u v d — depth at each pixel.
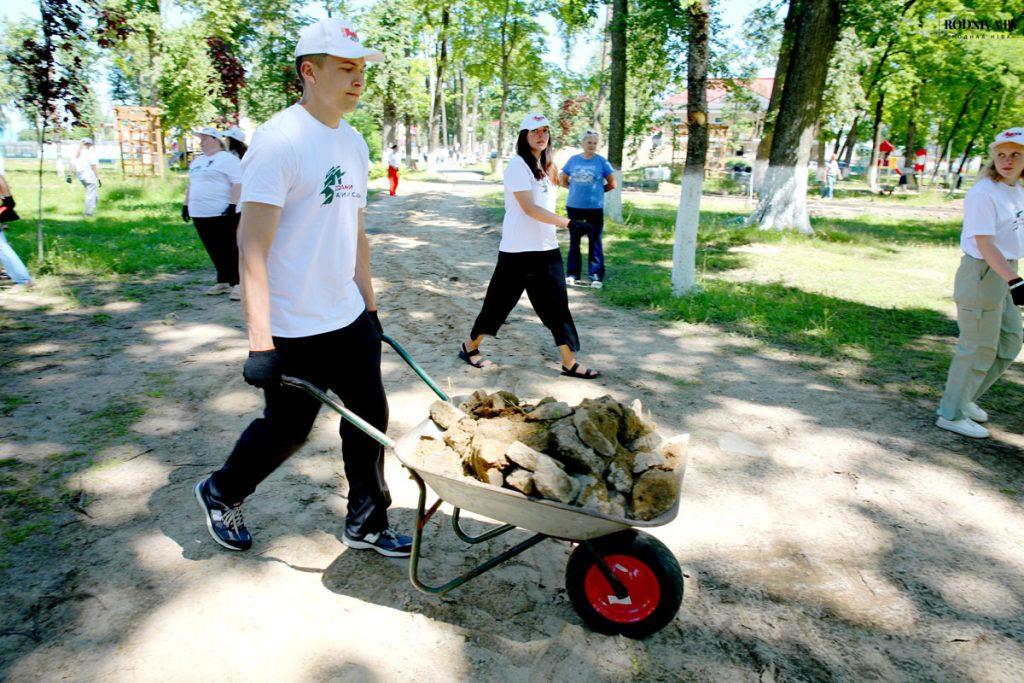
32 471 3.81
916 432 4.74
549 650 2.59
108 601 2.78
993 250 4.16
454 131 66.69
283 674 2.43
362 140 2.83
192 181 7.74
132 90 41.16
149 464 3.95
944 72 29.59
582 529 2.45
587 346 6.60
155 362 5.75
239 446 2.93
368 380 2.89
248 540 3.15
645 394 5.36
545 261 5.38
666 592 2.51
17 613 2.69
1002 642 2.73
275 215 2.48
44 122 9.27
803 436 4.64
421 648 2.59
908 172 36.94
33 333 6.47
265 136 2.46
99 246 11.05
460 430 2.74
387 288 8.80
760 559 3.24
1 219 7.86
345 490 3.76
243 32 28.94
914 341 6.93
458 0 34.41
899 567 3.21
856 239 14.13
